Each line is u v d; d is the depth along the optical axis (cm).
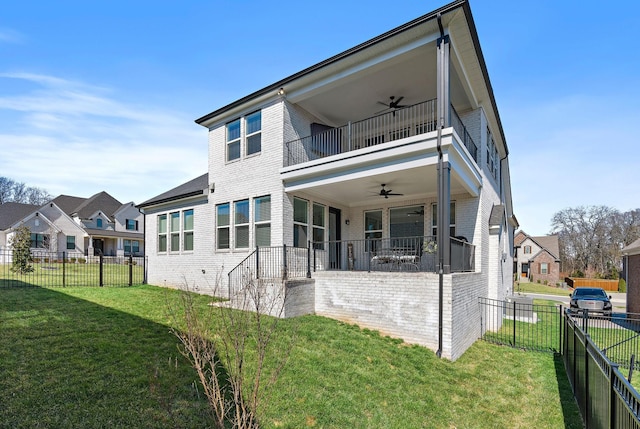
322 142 1155
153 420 355
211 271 1173
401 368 590
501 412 504
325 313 864
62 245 3059
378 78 919
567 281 3903
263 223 1043
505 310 1324
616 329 1185
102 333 586
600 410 398
